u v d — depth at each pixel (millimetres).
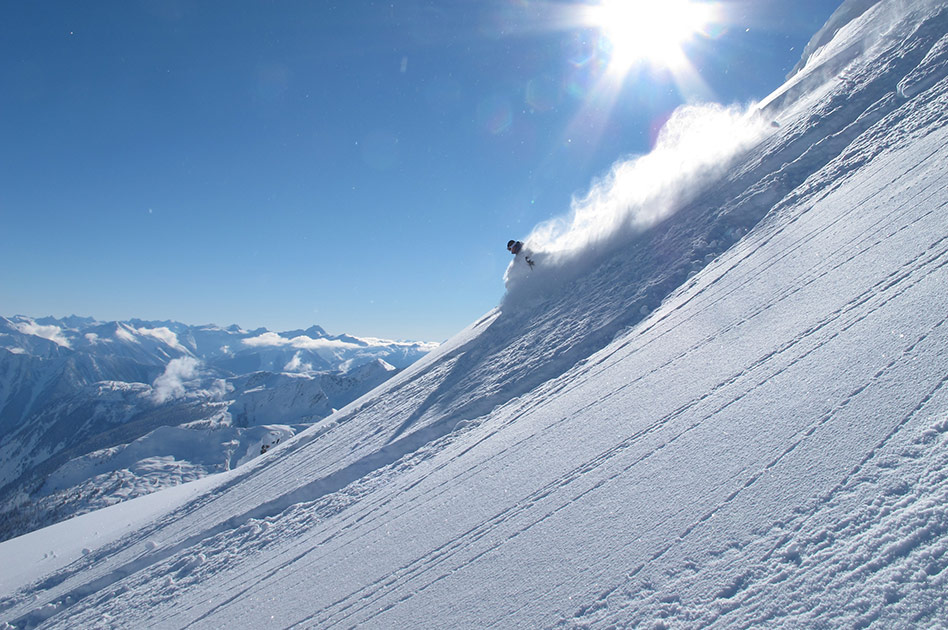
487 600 2764
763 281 5371
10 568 10953
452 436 7199
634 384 4789
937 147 5598
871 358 2873
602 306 8750
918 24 10453
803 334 3715
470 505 4184
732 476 2623
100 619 6125
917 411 2283
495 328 12117
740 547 2162
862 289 3826
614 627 2127
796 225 6508
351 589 3766
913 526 1783
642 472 3164
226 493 10047
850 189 6391
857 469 2182
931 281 3305
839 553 1860
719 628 1856
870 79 9859
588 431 4324
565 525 3070
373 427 9805
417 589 3266
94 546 10359
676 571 2238
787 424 2760
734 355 4094
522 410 6359
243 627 4004
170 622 5020
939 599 1514
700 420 3377
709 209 9445
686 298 6555
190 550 7488
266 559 5777
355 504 6316
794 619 1728
